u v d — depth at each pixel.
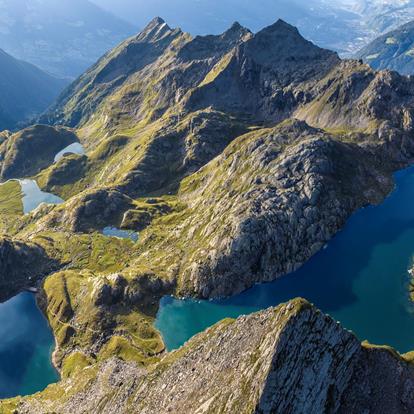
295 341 77.06
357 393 82.56
